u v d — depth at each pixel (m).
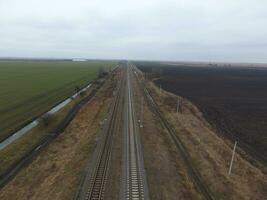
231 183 29.34
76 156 34.78
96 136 42.31
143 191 26.38
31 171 31.39
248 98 87.75
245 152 40.91
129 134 43.19
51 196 25.78
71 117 56.25
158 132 45.81
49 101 71.38
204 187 28.19
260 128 54.03
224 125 55.88
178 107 65.88
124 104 66.88
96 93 87.75
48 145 39.69
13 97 72.44
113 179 28.45
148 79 133.50
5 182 29.12
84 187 26.66
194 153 37.16
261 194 27.89
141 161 32.94
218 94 94.75
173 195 26.39
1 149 38.00
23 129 48.25
